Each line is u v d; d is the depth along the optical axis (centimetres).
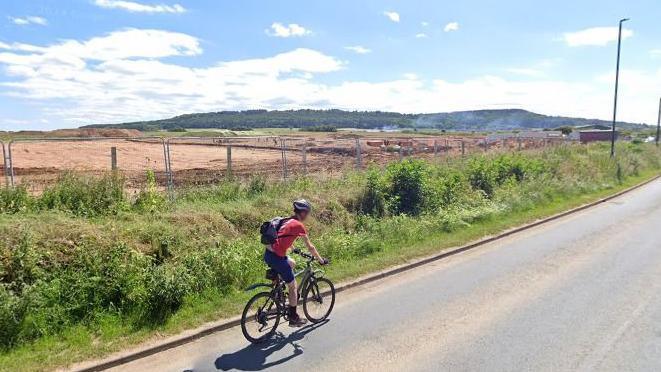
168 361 635
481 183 2081
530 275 1019
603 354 632
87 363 611
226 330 736
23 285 712
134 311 753
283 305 721
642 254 1199
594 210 2016
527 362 612
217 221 1097
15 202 963
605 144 5309
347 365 615
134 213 1043
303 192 1439
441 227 1473
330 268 1039
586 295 877
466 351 647
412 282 984
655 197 2452
